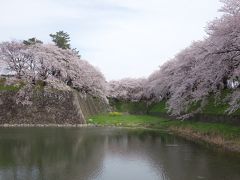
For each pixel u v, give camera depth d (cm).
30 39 4941
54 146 2109
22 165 1546
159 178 1341
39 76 3991
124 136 2741
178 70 3291
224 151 1931
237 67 2027
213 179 1314
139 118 4488
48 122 3744
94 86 4947
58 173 1402
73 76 4466
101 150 1998
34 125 3644
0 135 2661
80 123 3847
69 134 2823
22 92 3741
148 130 3297
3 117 3647
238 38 1844
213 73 2088
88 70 4838
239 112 2380
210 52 2022
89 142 2342
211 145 2173
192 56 3075
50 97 3825
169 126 3509
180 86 2903
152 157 1777
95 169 1491
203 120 3034
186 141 2411
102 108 5709
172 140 2480
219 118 2686
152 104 5912
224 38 1909
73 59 4516
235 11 1994
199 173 1409
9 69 4003
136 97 6500
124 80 6825
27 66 4028
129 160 1694
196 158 1733
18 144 2164
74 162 1636
